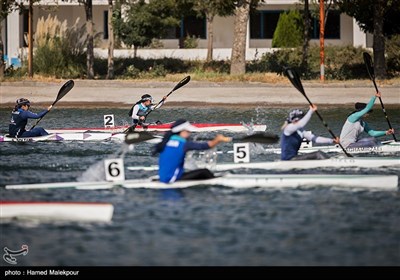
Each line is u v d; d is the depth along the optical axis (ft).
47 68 464.24
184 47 542.16
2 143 260.42
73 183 183.32
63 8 553.23
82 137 268.62
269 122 322.55
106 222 154.40
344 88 413.18
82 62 485.15
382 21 442.50
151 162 221.25
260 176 183.42
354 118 227.20
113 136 269.03
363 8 450.30
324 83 420.77
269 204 166.81
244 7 452.76
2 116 353.51
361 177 183.11
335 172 199.21
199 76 450.71
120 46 523.29
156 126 279.49
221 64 499.51
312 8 515.09
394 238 143.23
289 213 159.74
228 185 181.16
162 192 176.96
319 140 204.13
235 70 456.86
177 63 504.84
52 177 199.11
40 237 145.38
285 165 202.18
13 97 405.18
